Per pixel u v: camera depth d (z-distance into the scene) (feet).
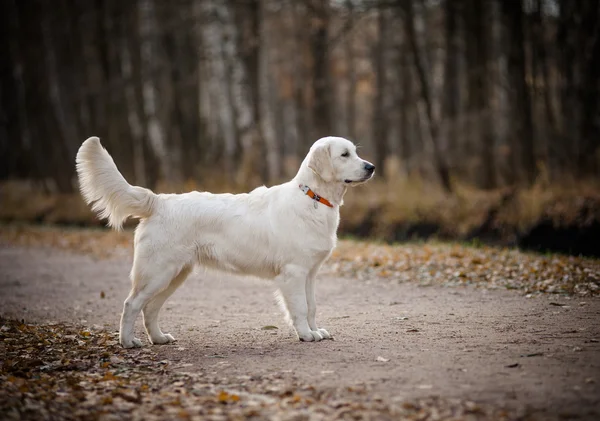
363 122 128.06
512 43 59.11
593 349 17.35
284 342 20.48
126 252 49.70
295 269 20.26
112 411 14.52
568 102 67.46
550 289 26.40
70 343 21.47
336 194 20.88
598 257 40.81
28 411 14.34
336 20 72.08
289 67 95.66
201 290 32.50
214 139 93.40
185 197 21.06
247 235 20.48
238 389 15.70
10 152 104.73
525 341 18.62
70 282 36.94
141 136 79.71
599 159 56.44
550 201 48.24
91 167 20.61
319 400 14.57
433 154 64.75
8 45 98.63
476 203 52.47
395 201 56.24
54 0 83.46
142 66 82.07
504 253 36.47
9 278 38.93
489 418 12.99
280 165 85.15
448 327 21.18
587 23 61.05
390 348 18.75
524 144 58.85
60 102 89.86
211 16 75.72
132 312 20.49
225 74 80.38
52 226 73.31
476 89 64.34
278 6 74.74
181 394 15.52
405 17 63.67
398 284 31.27
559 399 13.71
